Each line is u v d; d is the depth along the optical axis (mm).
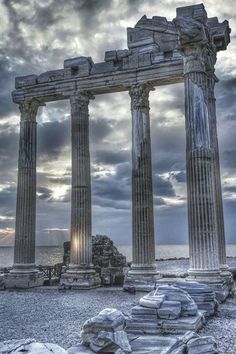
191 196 19938
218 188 23656
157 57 25062
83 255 25766
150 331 11922
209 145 20328
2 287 26281
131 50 25938
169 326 11906
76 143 26891
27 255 27250
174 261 61594
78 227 26094
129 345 9695
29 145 28391
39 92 28203
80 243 25891
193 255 19406
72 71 27562
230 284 20969
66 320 15000
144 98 25469
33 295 22688
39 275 27609
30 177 28203
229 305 17438
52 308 17844
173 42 24859
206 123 20391
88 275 25359
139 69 25375
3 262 107250
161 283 22641
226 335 11930
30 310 17422
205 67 21125
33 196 28281
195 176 19891
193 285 15406
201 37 20344
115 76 26109
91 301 19750
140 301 12984
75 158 26797
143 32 25719
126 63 25875
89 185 26969
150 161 25266
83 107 27312
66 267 29875
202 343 9984
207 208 19562
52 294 22953
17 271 26734
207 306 14844
